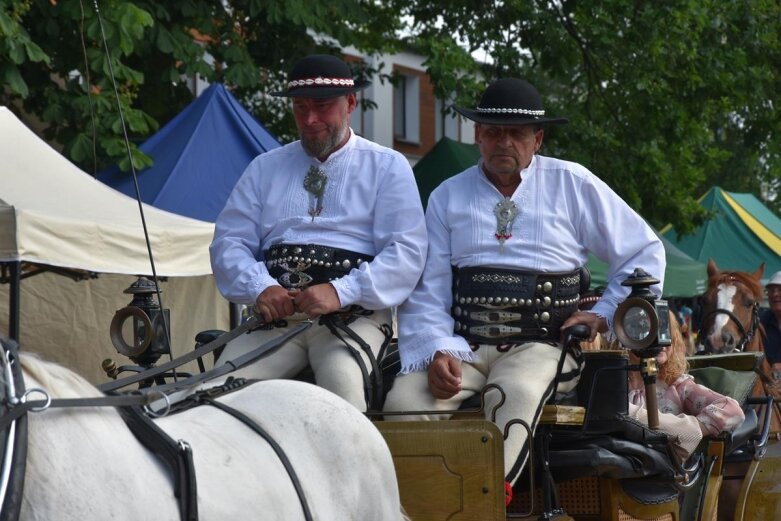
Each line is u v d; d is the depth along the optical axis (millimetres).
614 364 4816
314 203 4922
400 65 22641
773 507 5945
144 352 4879
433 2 14711
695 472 5438
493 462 4195
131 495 2697
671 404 5727
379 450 3740
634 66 14633
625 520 4973
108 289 10453
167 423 3221
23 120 11242
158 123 11422
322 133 4895
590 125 14820
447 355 4766
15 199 7035
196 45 10609
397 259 4742
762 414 7340
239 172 10180
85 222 7008
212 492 2984
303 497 3324
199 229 7996
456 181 5246
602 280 12156
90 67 9562
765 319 9070
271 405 3592
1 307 10078
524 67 15594
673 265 13773
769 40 15508
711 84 15016
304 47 12008
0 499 2436
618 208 5172
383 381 4918
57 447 2625
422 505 4250
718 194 19203
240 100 13266
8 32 8922
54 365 2836
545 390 4695
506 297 4934
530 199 5090
